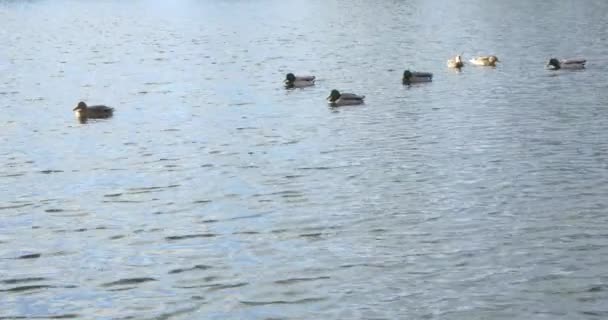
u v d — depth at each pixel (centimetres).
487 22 11119
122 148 4447
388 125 4800
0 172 4025
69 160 4225
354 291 2592
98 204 3494
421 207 3334
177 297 2589
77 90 6347
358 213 3281
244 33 10669
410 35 9738
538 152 4091
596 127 4588
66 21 13825
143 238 3084
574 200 3366
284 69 7169
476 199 3412
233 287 2648
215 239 3053
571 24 10462
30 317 2488
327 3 16150
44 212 3409
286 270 2758
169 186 3722
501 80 6256
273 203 3438
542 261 2777
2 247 3025
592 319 2391
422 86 6103
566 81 6125
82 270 2809
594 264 2745
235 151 4306
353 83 6338
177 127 4922
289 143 4441
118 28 12156
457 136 4475
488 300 2512
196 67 7438
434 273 2703
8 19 14425
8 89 6444
